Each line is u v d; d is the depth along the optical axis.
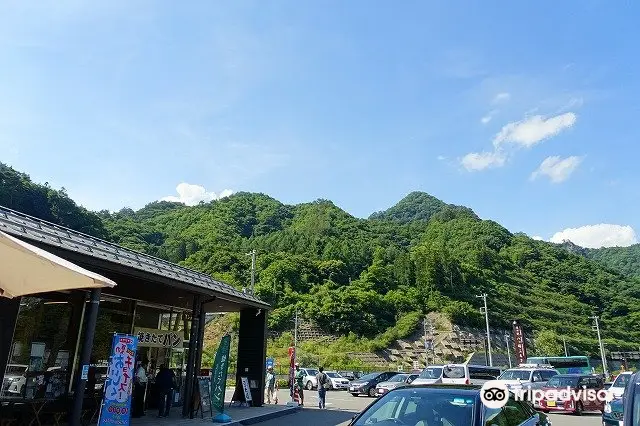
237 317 62.19
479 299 90.69
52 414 10.86
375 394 28.84
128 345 8.91
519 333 55.38
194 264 82.81
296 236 119.69
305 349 64.75
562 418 17.73
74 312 12.79
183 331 17.33
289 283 81.31
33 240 7.81
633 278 128.62
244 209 141.62
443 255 97.75
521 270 118.19
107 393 8.47
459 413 5.10
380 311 81.31
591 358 79.56
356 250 108.44
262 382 18.02
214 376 13.84
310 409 19.30
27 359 11.17
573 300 104.75
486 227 139.62
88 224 71.12
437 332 76.81
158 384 14.34
